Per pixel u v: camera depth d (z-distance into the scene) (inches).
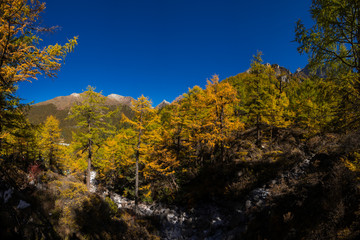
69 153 1160.8
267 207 402.3
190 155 901.2
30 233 266.5
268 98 810.8
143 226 562.9
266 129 943.0
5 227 231.3
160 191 807.1
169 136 834.2
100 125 778.2
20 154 473.4
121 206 785.6
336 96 208.7
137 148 667.4
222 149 733.3
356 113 190.1
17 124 352.5
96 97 748.0
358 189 279.1
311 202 327.0
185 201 673.0
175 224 565.3
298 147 639.8
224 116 717.9
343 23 196.4
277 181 499.8
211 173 722.8
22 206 297.0
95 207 522.3
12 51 282.0
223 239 402.0
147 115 693.3
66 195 485.1
